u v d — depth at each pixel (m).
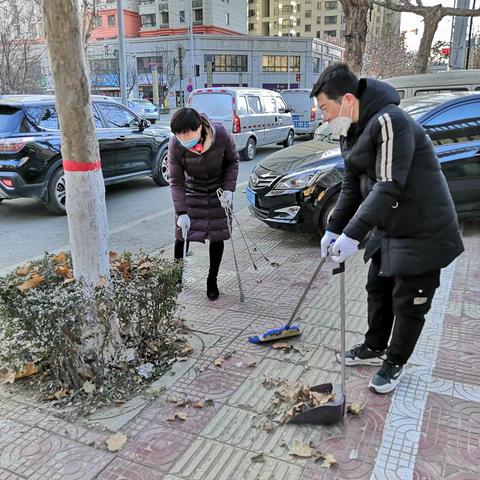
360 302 4.09
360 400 2.77
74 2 2.57
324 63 59.94
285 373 3.06
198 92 12.98
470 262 4.90
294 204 5.48
